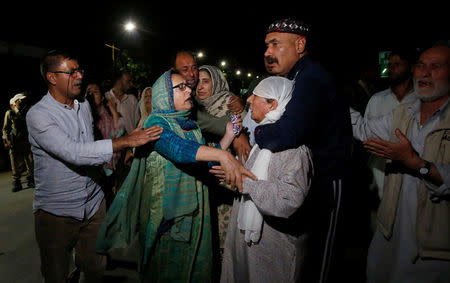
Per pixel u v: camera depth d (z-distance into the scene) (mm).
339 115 1799
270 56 1947
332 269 1963
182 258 1829
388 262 2096
